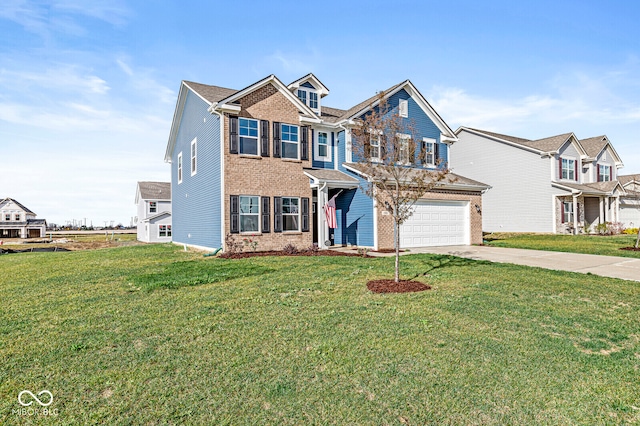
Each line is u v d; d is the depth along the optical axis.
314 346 4.62
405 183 8.80
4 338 4.89
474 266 10.73
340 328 5.29
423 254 13.39
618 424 3.13
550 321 5.77
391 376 3.87
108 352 4.44
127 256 14.05
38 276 9.55
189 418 3.11
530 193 26.28
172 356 4.32
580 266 11.25
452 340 4.87
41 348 4.55
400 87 18.78
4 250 24.22
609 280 8.92
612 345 4.90
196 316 5.81
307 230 15.84
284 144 15.63
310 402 3.36
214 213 15.21
